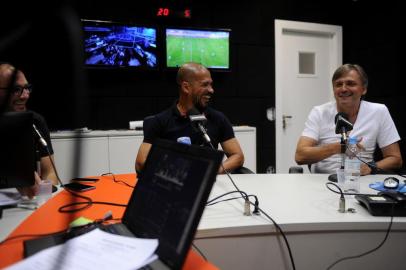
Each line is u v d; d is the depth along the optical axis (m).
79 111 0.59
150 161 0.79
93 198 1.18
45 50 2.41
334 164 1.83
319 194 1.22
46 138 1.71
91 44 2.71
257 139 3.49
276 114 3.54
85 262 0.58
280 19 3.50
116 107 2.96
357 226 0.93
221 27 3.27
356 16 3.64
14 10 2.17
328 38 3.81
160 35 2.97
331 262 0.95
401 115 3.11
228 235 0.89
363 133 1.84
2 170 1.04
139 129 2.79
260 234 0.92
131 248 0.62
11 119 1.03
